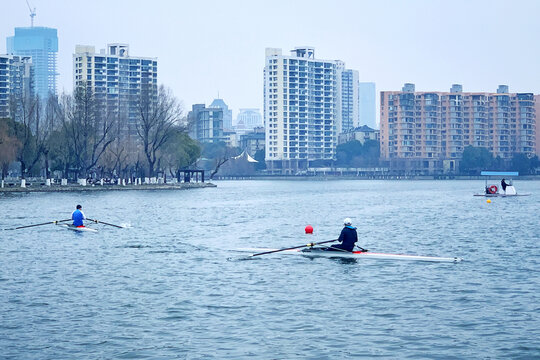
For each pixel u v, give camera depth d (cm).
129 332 2653
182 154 17912
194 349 2452
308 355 2388
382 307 3041
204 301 3161
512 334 2614
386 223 7238
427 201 12019
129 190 15662
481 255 4616
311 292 3359
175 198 12412
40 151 14812
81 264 4197
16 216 7725
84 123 15488
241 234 6062
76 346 2484
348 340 2553
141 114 16650
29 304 3089
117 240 5456
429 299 3194
